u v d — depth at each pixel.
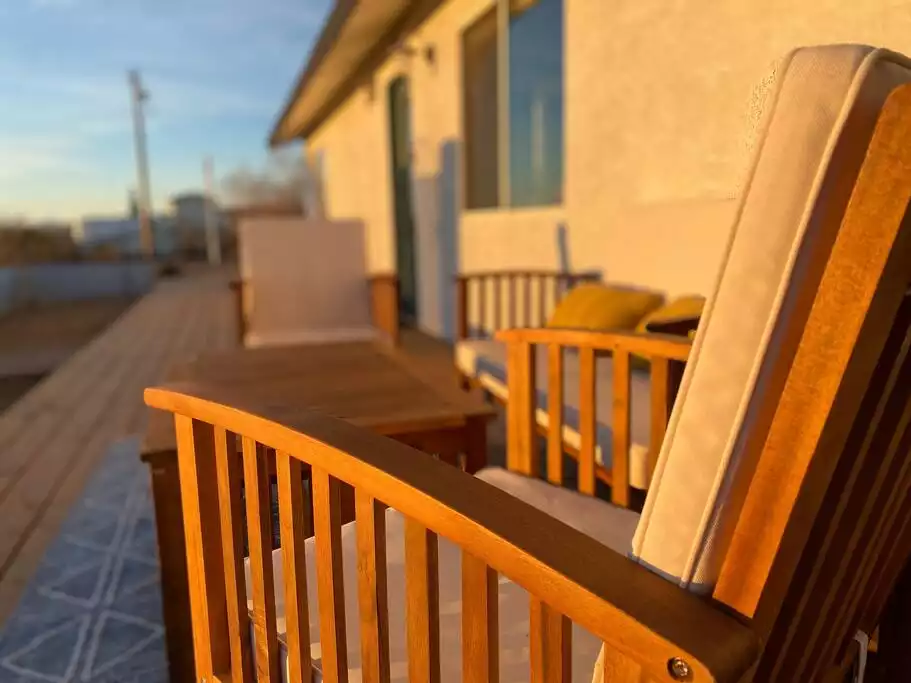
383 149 7.90
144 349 6.36
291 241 4.64
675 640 0.56
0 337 7.82
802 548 0.64
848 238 0.57
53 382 4.96
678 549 0.65
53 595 2.05
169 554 1.50
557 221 4.04
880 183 0.55
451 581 1.12
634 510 1.41
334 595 0.90
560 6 3.97
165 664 1.73
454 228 5.73
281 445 0.91
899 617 1.17
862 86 0.54
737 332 0.61
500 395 2.67
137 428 3.75
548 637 0.72
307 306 4.62
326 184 13.02
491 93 4.96
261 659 1.05
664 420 1.46
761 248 0.59
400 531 1.27
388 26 6.64
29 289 12.38
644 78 3.08
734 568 0.62
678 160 2.83
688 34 2.71
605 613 0.60
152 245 21.53
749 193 0.59
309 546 1.21
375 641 0.84
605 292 2.98
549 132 4.22
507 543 0.66
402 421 1.70
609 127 3.43
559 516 1.35
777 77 0.58
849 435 0.75
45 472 3.10
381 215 8.28
